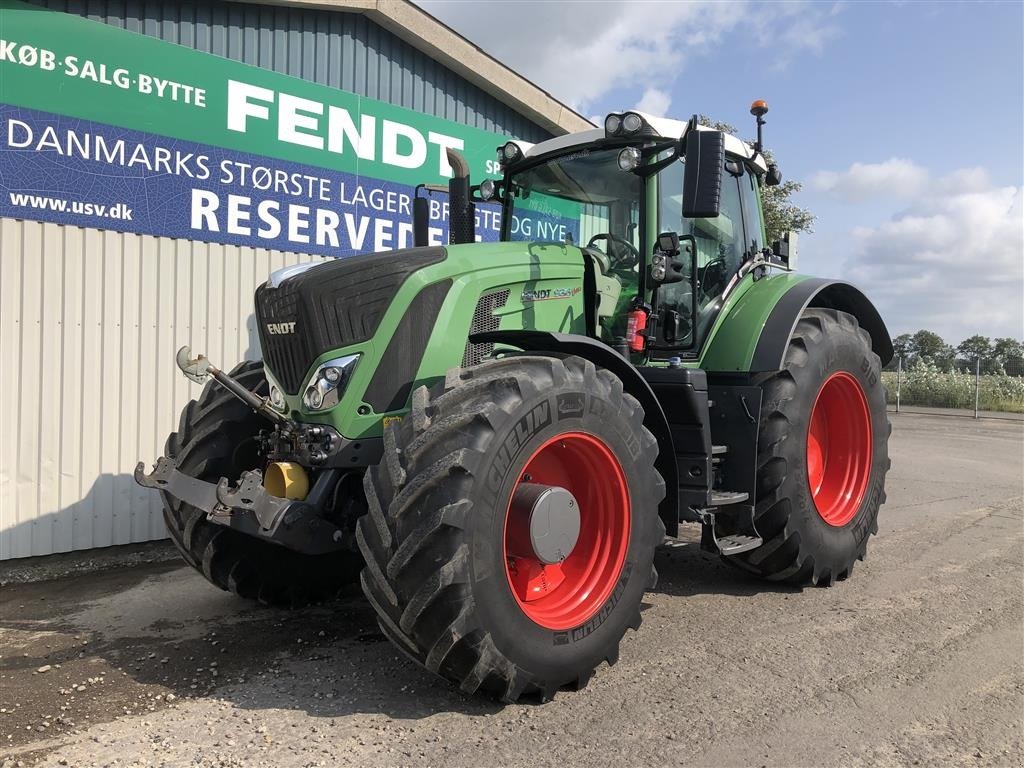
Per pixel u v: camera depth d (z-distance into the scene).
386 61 6.64
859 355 4.61
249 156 5.71
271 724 2.70
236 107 5.62
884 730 2.66
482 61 7.19
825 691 2.96
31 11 4.70
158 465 3.35
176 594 4.35
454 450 2.60
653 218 3.91
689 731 2.65
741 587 4.39
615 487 3.11
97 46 4.95
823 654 3.34
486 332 3.33
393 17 6.40
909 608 3.95
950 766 2.43
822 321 4.44
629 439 3.14
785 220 16.06
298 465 3.13
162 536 5.35
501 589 2.67
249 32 5.79
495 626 2.64
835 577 4.40
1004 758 2.48
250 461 3.72
